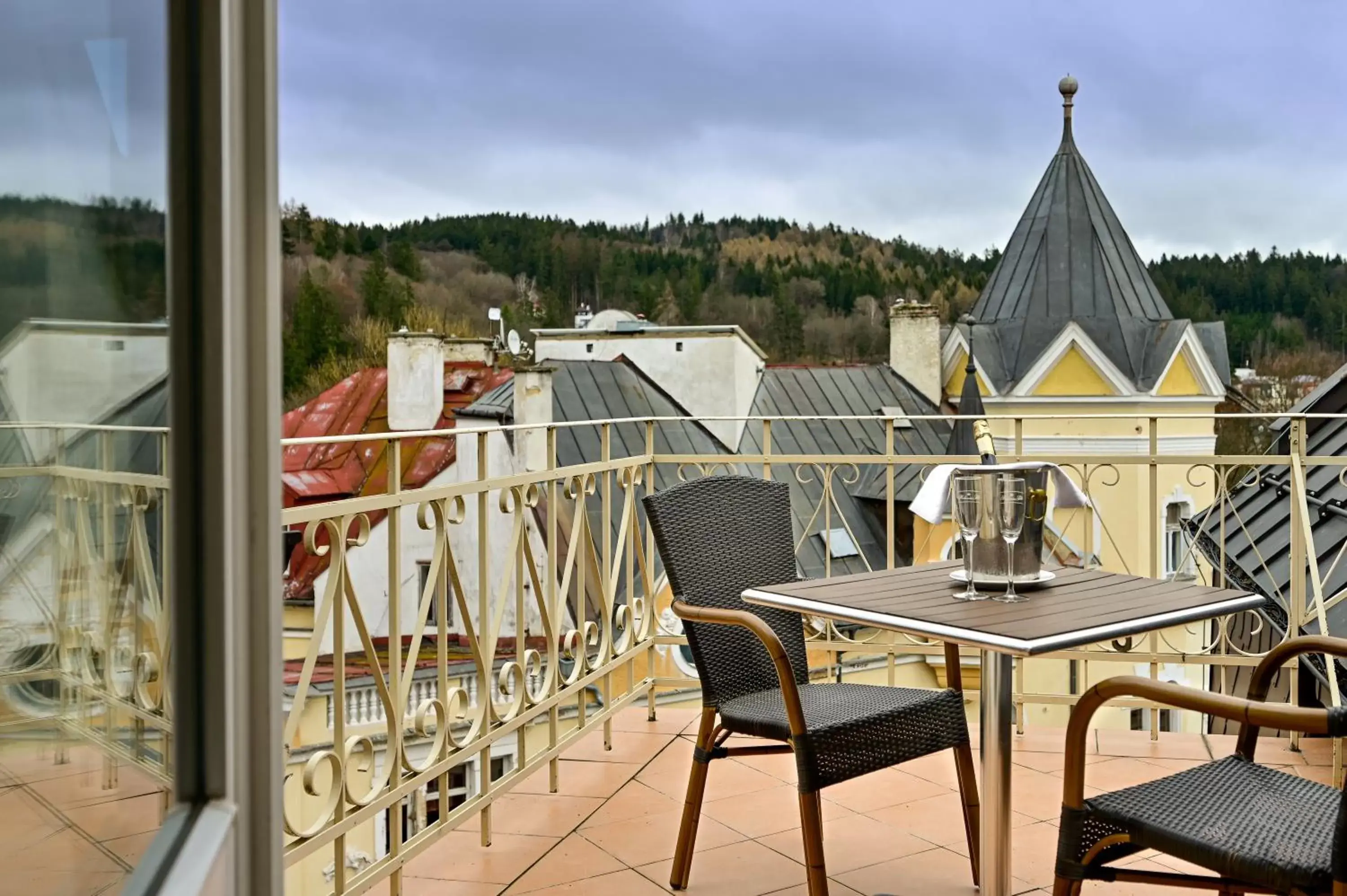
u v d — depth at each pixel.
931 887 2.95
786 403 25.73
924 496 2.70
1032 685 15.25
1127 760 3.90
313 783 2.49
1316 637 2.30
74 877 0.89
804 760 2.51
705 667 2.91
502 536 15.66
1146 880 2.04
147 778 1.09
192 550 1.22
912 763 3.95
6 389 0.76
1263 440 16.34
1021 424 4.13
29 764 0.81
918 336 27.69
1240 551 7.64
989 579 2.58
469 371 23.00
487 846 3.26
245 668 1.30
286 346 23.33
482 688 3.22
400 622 2.85
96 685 0.94
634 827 3.39
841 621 2.40
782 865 3.11
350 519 2.64
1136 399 23.97
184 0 1.19
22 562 0.79
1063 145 28.73
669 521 2.95
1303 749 3.99
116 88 0.98
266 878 1.31
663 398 22.42
